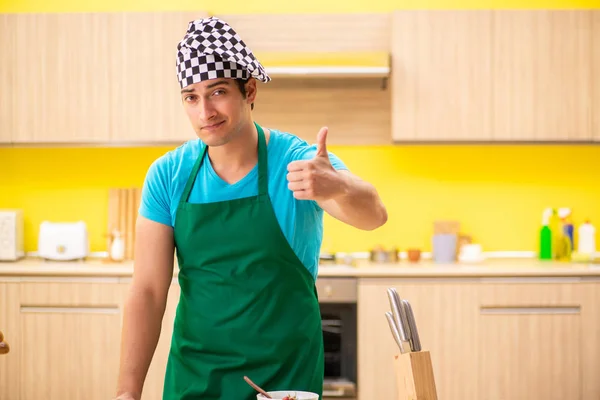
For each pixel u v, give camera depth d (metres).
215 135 1.76
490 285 4.25
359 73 4.46
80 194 4.97
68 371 4.31
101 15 4.55
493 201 4.91
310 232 1.92
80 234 4.64
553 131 4.53
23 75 4.57
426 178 4.91
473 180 4.92
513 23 4.52
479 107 4.53
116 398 1.78
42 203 4.97
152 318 1.92
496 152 4.91
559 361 4.27
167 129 4.56
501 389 4.27
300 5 4.91
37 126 4.57
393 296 1.55
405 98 4.54
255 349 1.86
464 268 4.29
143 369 1.88
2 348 1.80
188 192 1.92
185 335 1.93
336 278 4.24
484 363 4.26
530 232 4.91
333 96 4.85
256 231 1.88
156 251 1.94
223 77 1.73
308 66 4.50
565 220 4.83
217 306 1.89
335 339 4.27
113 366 4.31
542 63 4.52
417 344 1.54
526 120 4.54
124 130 4.56
